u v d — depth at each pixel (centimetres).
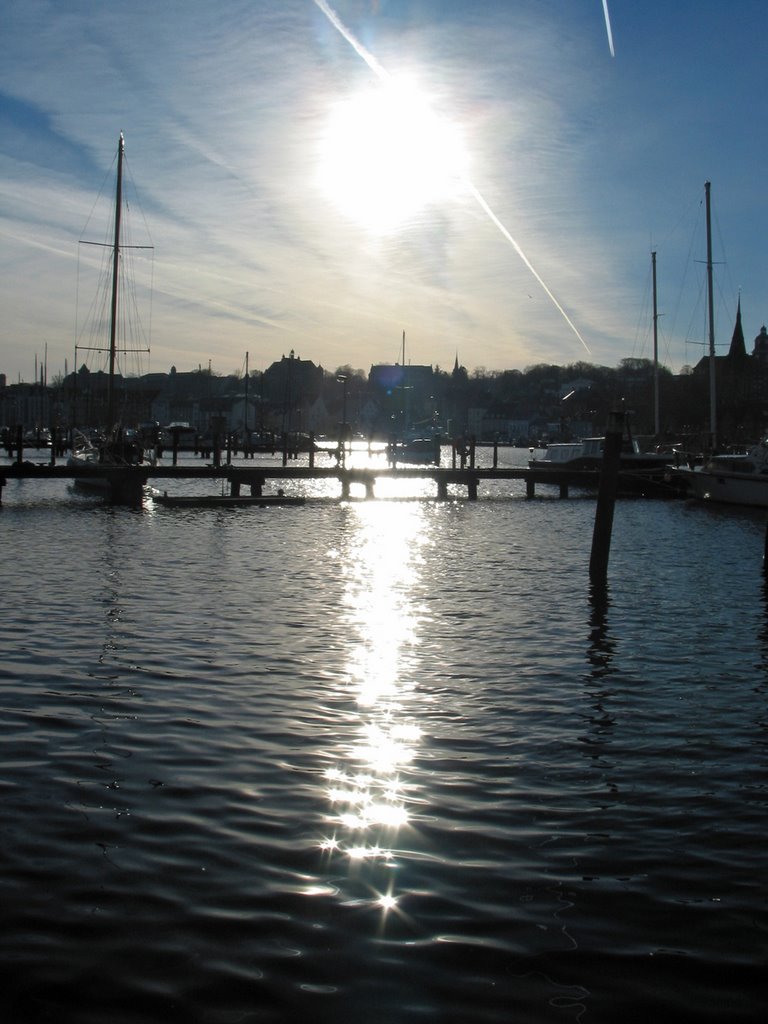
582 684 1512
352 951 746
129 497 5122
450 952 748
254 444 12156
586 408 19288
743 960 741
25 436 14425
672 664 1645
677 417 13000
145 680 1484
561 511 5059
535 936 771
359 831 959
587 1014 675
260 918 791
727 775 1130
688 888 853
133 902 812
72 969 716
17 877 849
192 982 704
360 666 1603
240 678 1510
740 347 14100
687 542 3606
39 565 2708
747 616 2073
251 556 2998
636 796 1062
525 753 1194
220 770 1114
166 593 2258
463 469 6266
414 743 1224
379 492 6519
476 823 985
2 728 1242
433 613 2080
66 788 1049
